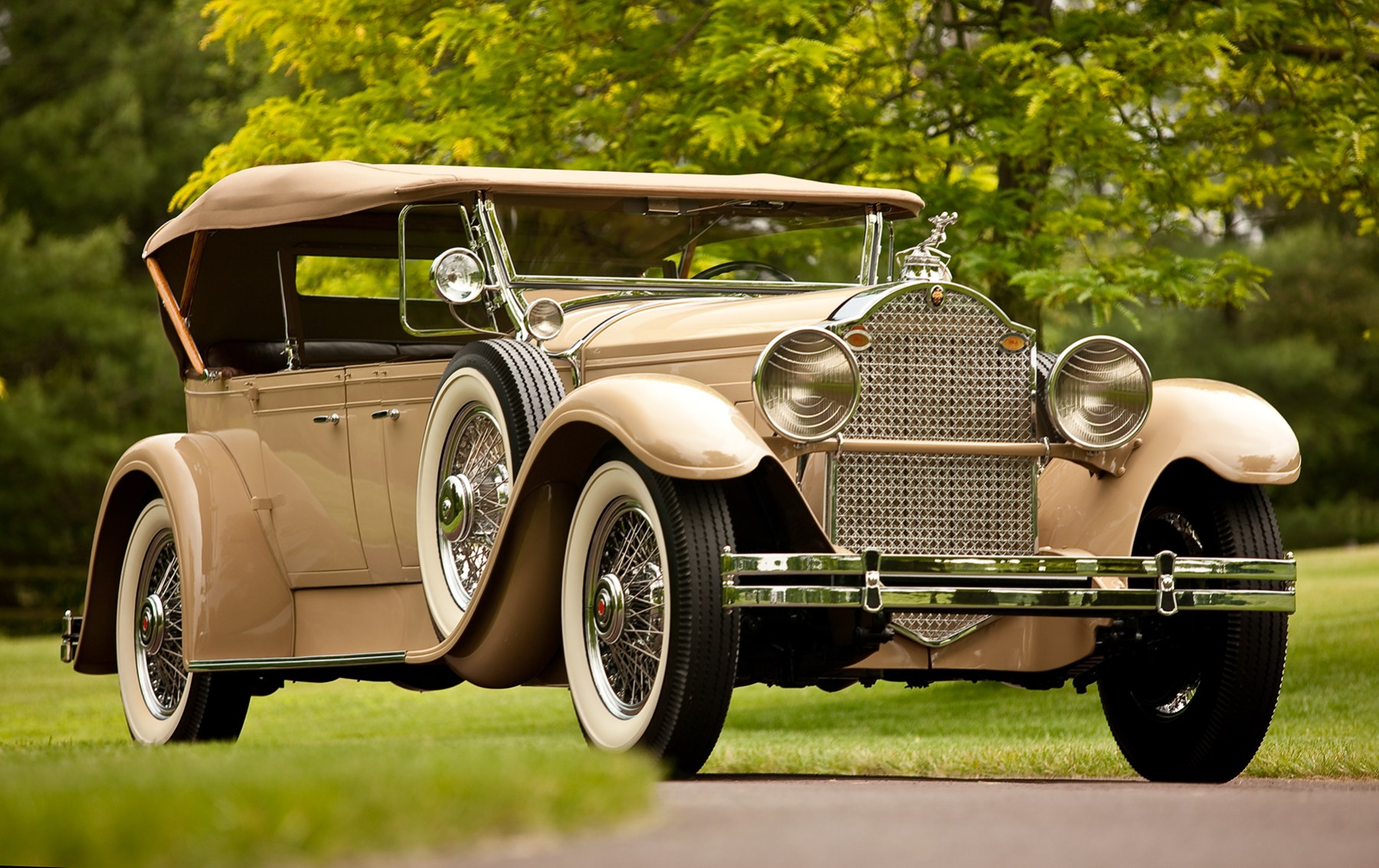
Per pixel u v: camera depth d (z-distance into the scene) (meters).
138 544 20.19
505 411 15.18
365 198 17.41
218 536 18.38
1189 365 97.56
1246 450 14.90
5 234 75.31
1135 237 32.25
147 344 77.25
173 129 81.25
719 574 13.30
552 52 31.06
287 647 18.31
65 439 76.12
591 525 14.36
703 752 13.48
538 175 17.56
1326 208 97.19
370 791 8.35
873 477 14.67
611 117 30.14
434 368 16.81
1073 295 28.70
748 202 18.30
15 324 75.94
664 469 13.08
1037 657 15.20
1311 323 98.44
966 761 18.56
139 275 83.88
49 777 9.77
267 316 20.89
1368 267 97.06
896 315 14.73
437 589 16.14
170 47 80.88
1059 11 32.34
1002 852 8.32
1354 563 70.88
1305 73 32.81
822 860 7.96
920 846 8.49
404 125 30.02
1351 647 35.25
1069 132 28.66
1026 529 15.10
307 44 33.22
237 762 10.42
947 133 31.42
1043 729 26.02
